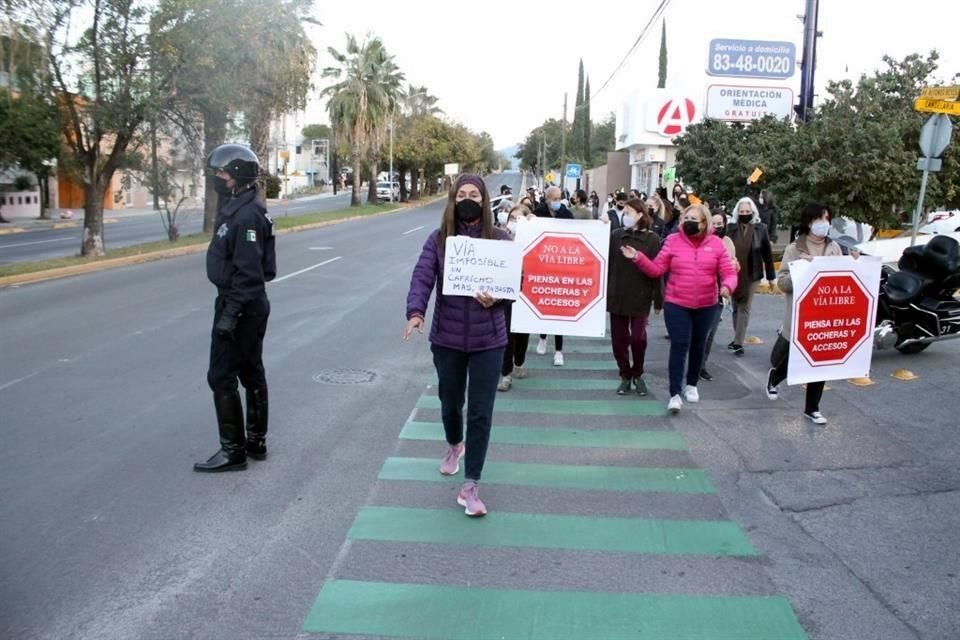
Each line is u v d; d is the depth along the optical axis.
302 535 4.99
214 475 5.96
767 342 11.17
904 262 9.83
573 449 6.70
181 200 25.64
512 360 8.61
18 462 6.16
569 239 8.23
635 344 8.32
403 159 71.88
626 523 5.25
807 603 4.29
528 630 4.00
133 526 5.07
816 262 6.97
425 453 6.51
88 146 20.86
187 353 9.88
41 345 10.33
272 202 66.06
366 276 18.02
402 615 4.11
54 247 26.50
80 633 3.90
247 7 22.02
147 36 20.22
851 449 6.67
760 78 24.09
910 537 5.08
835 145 16.44
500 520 5.27
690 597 4.34
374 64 57.44
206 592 4.30
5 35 17.98
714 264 7.58
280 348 10.50
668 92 36.97
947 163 16.36
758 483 5.96
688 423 7.41
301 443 6.72
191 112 23.16
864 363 7.28
